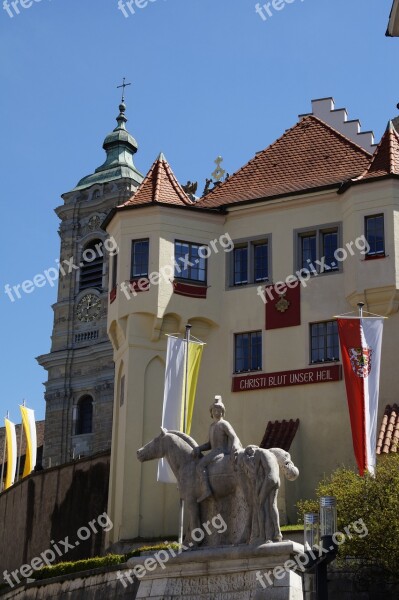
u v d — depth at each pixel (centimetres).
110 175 10638
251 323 4578
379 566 3219
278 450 2517
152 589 2503
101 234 10369
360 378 4019
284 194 4662
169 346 4219
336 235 4559
